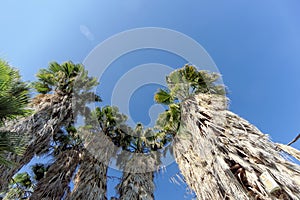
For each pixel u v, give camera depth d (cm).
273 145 326
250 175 297
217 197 344
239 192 293
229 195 313
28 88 338
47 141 604
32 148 526
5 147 277
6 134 288
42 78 823
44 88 812
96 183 686
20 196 666
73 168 770
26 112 314
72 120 860
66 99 776
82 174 713
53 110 672
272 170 279
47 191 586
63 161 750
